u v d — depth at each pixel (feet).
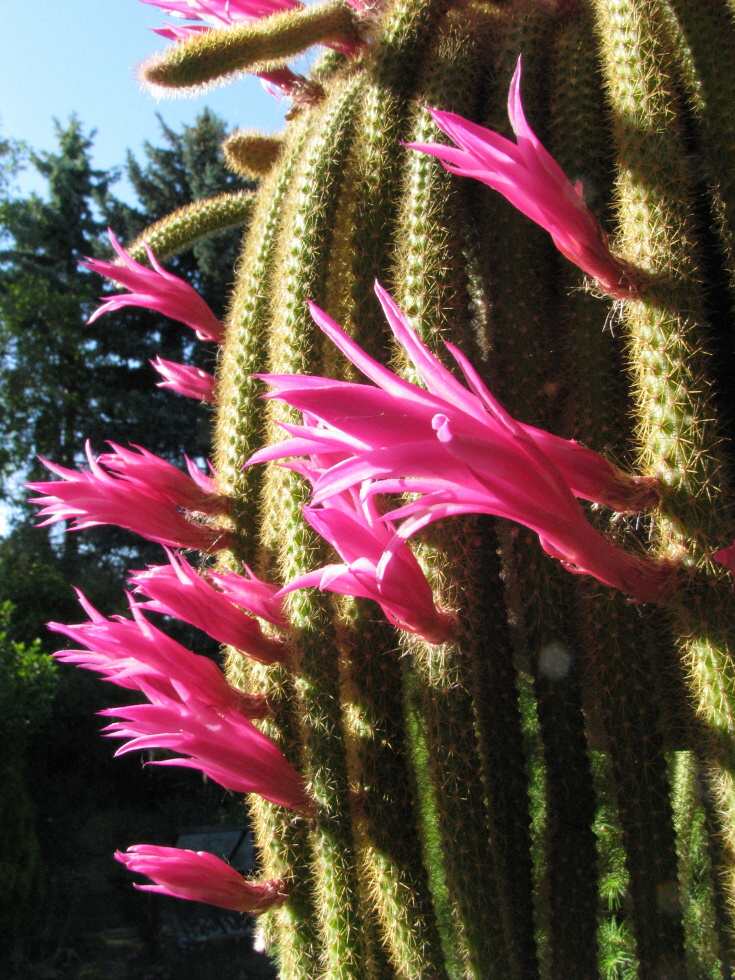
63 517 1.00
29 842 4.64
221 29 1.02
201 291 10.02
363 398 0.58
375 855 0.84
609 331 0.87
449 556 0.84
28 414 10.00
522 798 0.86
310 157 1.02
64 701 6.52
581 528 0.64
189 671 0.89
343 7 1.06
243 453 1.06
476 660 0.84
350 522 0.76
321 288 0.98
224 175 11.15
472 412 0.61
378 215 0.98
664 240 0.74
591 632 0.82
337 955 0.84
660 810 0.80
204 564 1.15
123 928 5.09
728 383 0.81
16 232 10.73
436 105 0.96
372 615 0.89
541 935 0.87
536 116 0.97
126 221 11.52
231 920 5.09
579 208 0.71
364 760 0.86
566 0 1.00
